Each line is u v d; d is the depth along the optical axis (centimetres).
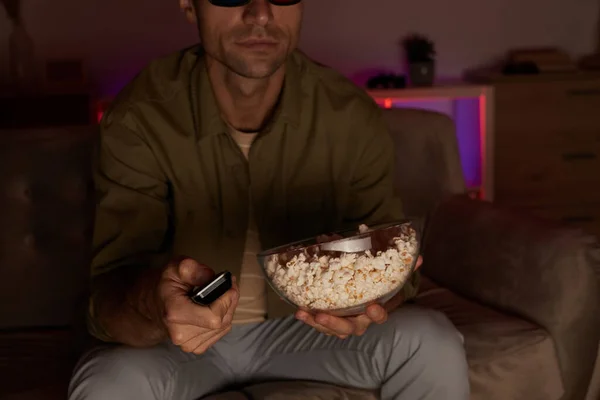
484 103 289
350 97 154
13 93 283
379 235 103
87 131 181
